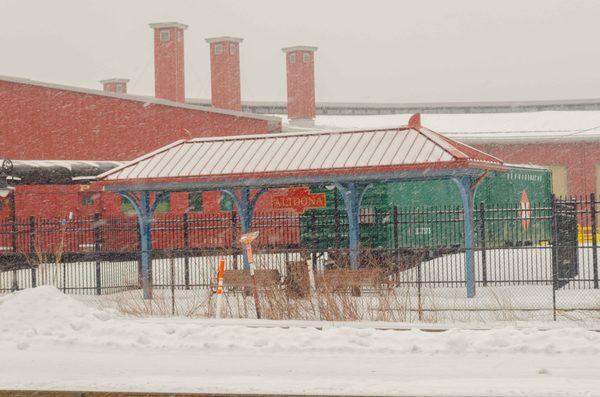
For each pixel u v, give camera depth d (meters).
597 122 77.12
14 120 52.03
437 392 13.41
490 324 21.56
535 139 71.69
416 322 22.69
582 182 71.56
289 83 73.88
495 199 41.81
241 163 32.22
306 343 18.50
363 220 35.38
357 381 14.61
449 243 38.81
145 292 30.73
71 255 39.91
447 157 28.89
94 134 53.38
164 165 33.22
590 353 17.08
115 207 52.50
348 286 26.30
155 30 68.19
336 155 30.97
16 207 50.34
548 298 26.88
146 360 17.27
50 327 21.20
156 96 68.25
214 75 70.31
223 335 19.52
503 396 13.06
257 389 13.94
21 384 14.85
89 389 14.23
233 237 34.97
